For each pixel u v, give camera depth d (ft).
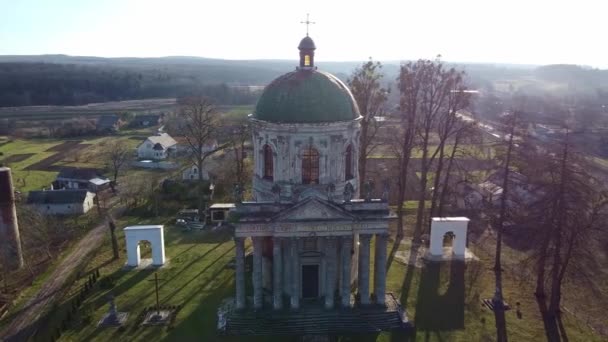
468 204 276.00
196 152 317.83
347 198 160.56
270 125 160.76
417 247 229.86
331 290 162.91
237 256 159.94
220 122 413.39
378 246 163.43
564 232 163.94
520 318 168.55
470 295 183.73
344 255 160.25
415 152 380.37
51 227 261.03
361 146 253.24
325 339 153.79
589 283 179.01
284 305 167.22
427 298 180.75
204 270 208.23
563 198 160.76
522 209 221.05
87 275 206.08
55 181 374.84
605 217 163.73
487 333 159.02
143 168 435.12
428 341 153.79
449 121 234.38
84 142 542.57
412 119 235.61
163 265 214.07
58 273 214.90
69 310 176.45
